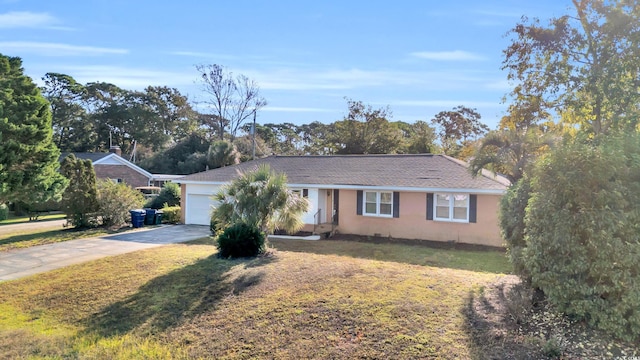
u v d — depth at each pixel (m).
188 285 8.62
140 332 6.63
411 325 5.72
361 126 38.47
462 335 5.26
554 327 5.06
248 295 7.75
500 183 14.52
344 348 5.37
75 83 51.75
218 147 36.66
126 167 36.41
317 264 9.78
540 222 5.57
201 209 20.50
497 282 7.63
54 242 15.06
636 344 4.59
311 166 19.77
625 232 4.80
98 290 8.71
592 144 5.92
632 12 12.28
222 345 5.91
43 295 8.66
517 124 17.28
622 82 11.94
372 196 16.56
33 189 15.73
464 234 14.81
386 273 8.63
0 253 12.95
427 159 18.52
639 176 5.01
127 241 15.16
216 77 42.84
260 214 11.08
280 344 5.72
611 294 4.84
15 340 6.45
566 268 5.17
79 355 5.88
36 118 15.76
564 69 14.88
